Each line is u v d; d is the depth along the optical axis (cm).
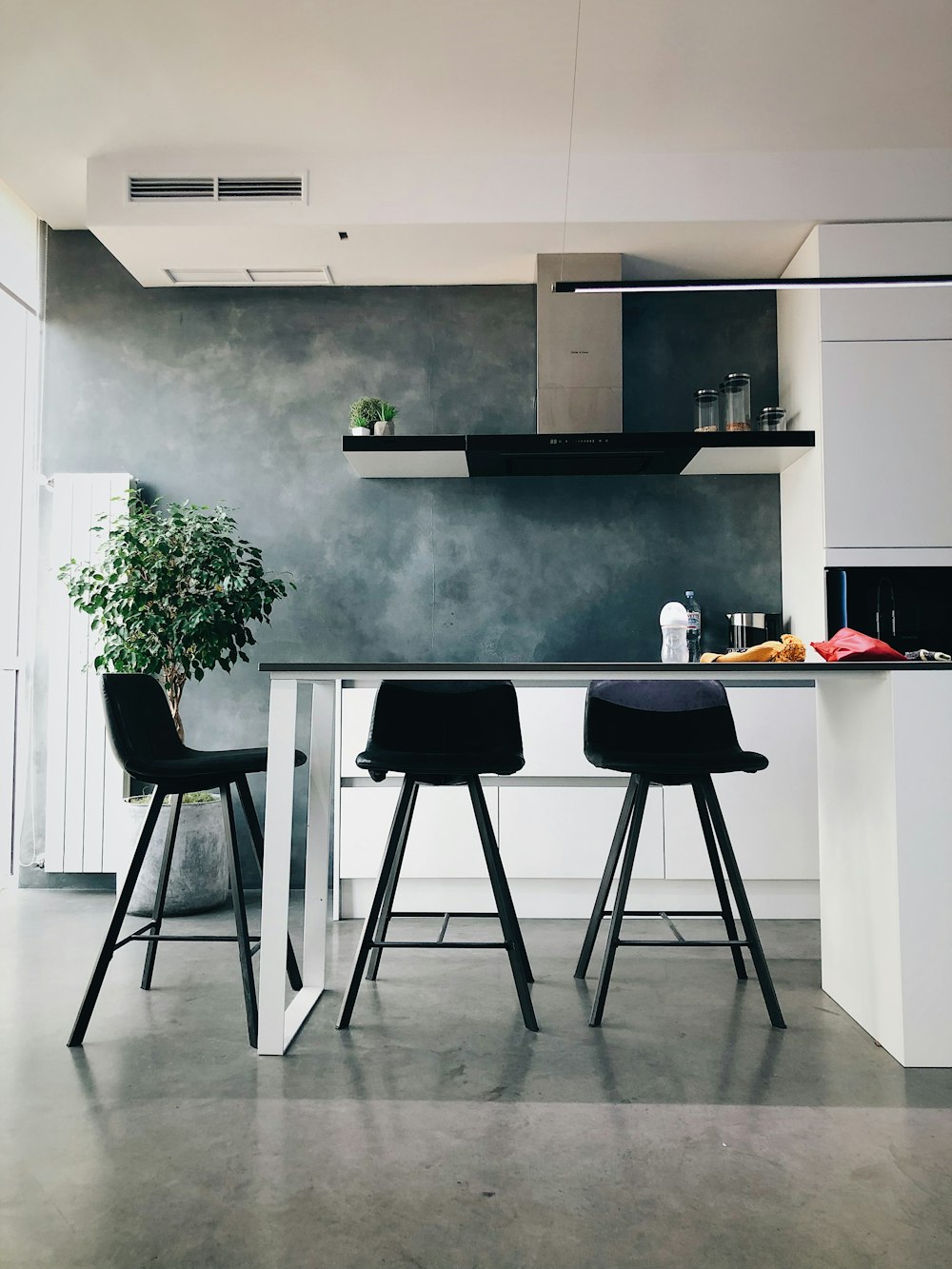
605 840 377
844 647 236
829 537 395
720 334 456
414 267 434
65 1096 203
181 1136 184
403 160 390
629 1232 151
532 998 271
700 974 296
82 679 427
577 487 454
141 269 432
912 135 383
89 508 433
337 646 450
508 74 337
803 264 412
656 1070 217
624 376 456
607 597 450
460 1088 207
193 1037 239
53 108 355
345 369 455
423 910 383
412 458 416
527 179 391
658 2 301
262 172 389
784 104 358
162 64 329
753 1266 142
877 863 237
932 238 393
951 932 222
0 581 435
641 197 391
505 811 378
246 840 439
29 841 436
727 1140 183
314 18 306
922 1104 199
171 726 273
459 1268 142
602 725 283
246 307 458
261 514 453
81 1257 145
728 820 376
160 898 284
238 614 388
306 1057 226
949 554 393
